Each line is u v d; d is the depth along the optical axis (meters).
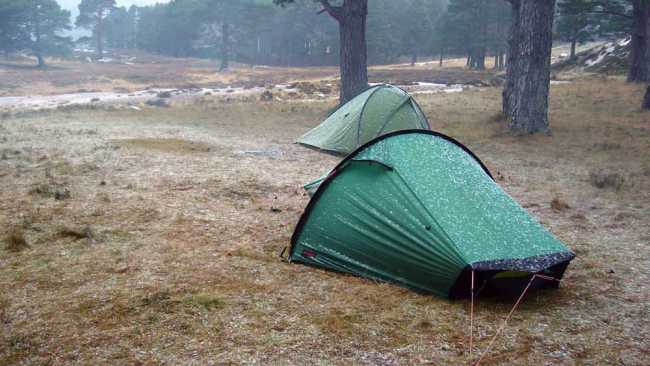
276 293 5.20
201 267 5.79
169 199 8.52
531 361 4.10
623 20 42.06
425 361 4.06
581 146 14.45
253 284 5.39
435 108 23.28
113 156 11.98
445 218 5.43
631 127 16.94
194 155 12.55
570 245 6.94
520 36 16.23
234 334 4.36
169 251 6.24
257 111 23.98
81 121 19.39
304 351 4.14
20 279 5.32
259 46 99.31
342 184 6.15
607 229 7.66
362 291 5.29
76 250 6.17
